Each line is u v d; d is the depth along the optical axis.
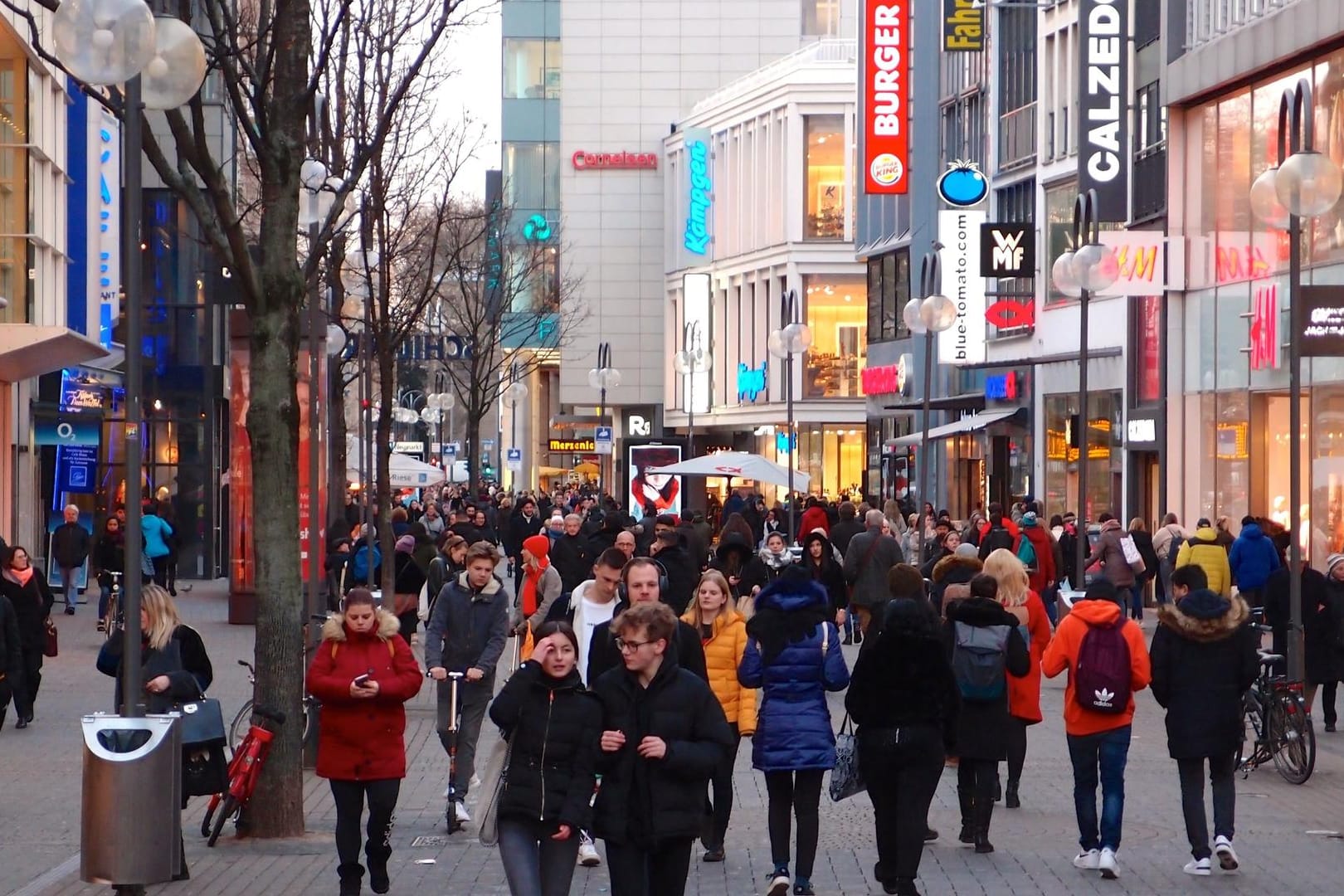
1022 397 62.56
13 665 24.89
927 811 14.62
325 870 15.88
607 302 124.00
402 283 50.44
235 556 43.06
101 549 44.44
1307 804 19.94
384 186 33.69
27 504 51.34
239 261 16.88
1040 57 60.88
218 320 63.09
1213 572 33.09
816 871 16.30
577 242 123.94
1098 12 52.62
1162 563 42.22
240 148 39.34
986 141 67.94
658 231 123.88
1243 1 44.09
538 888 11.98
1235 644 15.76
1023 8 63.62
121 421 61.84
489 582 18.44
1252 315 43.44
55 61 13.96
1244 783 21.52
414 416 99.19
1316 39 39.41
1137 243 47.53
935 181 75.06
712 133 112.94
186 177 16.83
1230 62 44.28
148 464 62.38
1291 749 21.48
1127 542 36.94
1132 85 52.66
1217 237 46.31
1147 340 51.50
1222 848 15.86
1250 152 44.28
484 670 18.00
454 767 18.23
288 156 17.22
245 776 17.17
